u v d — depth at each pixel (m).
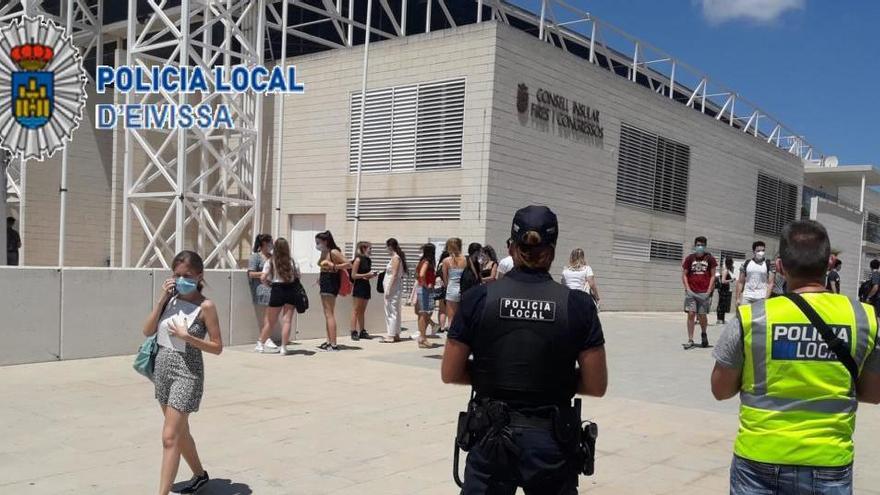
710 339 15.77
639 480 5.68
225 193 22.33
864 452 6.67
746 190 31.67
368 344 13.19
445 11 24.47
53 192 21.91
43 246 21.66
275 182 24.02
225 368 10.23
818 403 2.86
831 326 2.87
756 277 12.90
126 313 10.98
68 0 21.27
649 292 25.62
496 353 3.08
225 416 7.43
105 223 23.03
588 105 22.70
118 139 21.34
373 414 7.67
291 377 9.69
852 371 2.87
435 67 20.69
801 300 2.94
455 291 12.00
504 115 19.91
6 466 5.67
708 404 8.71
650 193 25.52
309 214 23.39
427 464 5.96
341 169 22.64
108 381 8.98
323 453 6.21
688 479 5.72
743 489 2.98
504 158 19.94
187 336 4.72
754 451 2.94
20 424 6.91
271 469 5.75
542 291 3.12
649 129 25.36
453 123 20.27
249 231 23.11
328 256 12.34
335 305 13.84
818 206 36.56
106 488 5.21
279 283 11.59
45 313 10.11
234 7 21.78
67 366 9.91
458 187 20.05
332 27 28.47
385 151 21.64
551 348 3.05
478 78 19.83
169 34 24.92
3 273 9.69
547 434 3.03
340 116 22.70
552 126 21.41
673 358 12.62
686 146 27.39
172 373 4.79
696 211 28.03
